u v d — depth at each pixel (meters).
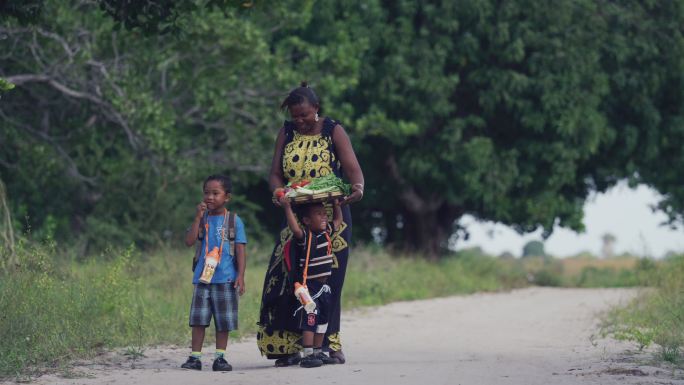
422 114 83.38
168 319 36.09
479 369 25.64
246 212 83.31
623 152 90.62
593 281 99.12
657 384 22.59
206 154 74.38
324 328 26.09
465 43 83.12
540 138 86.62
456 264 90.00
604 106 89.62
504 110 87.38
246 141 74.62
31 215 71.44
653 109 88.81
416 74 83.31
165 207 70.69
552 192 87.88
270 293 26.30
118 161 72.38
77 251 61.78
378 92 82.81
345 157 26.61
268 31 76.38
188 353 30.42
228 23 66.62
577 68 83.44
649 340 32.91
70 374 24.30
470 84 87.38
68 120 69.62
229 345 33.28
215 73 69.56
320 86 76.62
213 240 26.12
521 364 27.09
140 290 41.00
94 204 71.75
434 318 49.06
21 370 24.83
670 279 52.31
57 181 70.19
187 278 48.03
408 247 96.81
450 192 86.94
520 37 83.88
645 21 87.81
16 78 58.59
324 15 83.38
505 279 95.00
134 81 63.47
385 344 35.22
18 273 32.41
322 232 26.09
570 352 31.56
